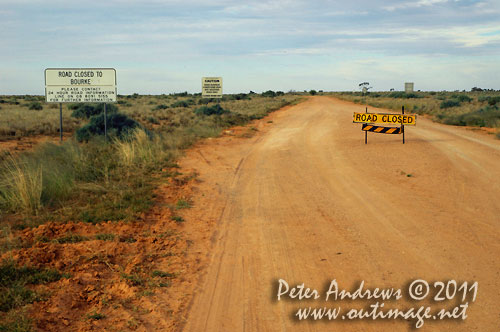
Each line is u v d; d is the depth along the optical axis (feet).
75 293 17.43
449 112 128.47
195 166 48.32
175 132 77.51
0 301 15.97
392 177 40.63
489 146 59.82
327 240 24.21
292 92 536.01
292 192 35.91
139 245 23.27
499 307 16.35
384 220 27.66
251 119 119.34
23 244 22.08
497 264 20.35
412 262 20.80
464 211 29.25
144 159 47.14
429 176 40.57
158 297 17.67
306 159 51.96
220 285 18.90
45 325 14.82
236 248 23.40
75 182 34.60
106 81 63.93
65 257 20.92
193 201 33.32
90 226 25.64
